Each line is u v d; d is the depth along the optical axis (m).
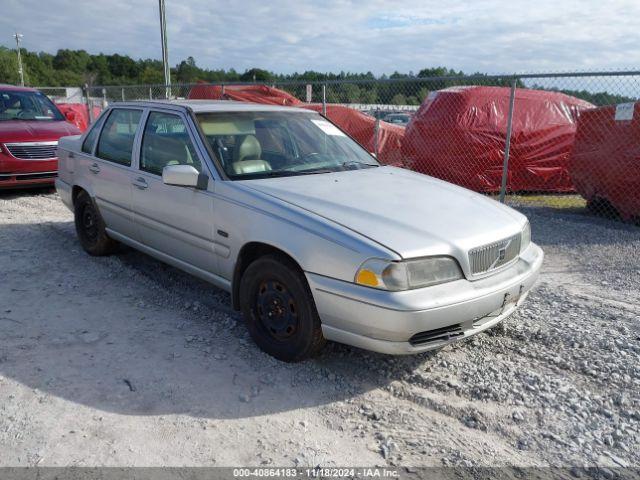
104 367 3.66
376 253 3.13
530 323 4.41
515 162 10.24
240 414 3.18
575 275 5.79
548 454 2.88
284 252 3.58
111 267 5.64
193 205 4.23
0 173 9.02
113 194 5.26
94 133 5.72
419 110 10.85
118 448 2.85
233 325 4.31
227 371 3.64
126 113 5.31
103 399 3.29
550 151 10.32
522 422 3.14
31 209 8.40
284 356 3.72
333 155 4.81
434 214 3.63
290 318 3.64
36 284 5.14
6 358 3.74
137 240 5.16
